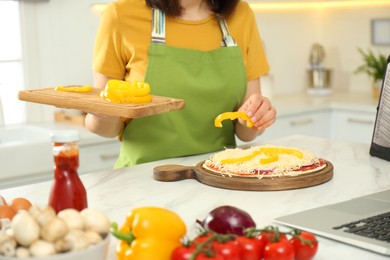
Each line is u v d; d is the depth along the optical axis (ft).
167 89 6.73
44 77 11.00
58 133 3.87
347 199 5.15
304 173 5.58
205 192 5.39
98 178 5.90
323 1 12.25
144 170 6.18
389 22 13.23
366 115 11.91
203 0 6.96
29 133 10.37
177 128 6.73
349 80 14.24
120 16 6.72
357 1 12.92
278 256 3.43
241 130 7.22
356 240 4.05
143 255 3.45
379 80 12.80
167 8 6.70
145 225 3.50
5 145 8.88
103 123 6.61
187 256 3.29
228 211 3.79
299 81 14.42
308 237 3.65
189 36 6.88
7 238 3.18
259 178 5.47
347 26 14.06
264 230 3.54
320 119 12.36
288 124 11.83
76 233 3.25
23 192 5.46
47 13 10.84
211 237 3.31
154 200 5.16
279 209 4.90
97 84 6.88
